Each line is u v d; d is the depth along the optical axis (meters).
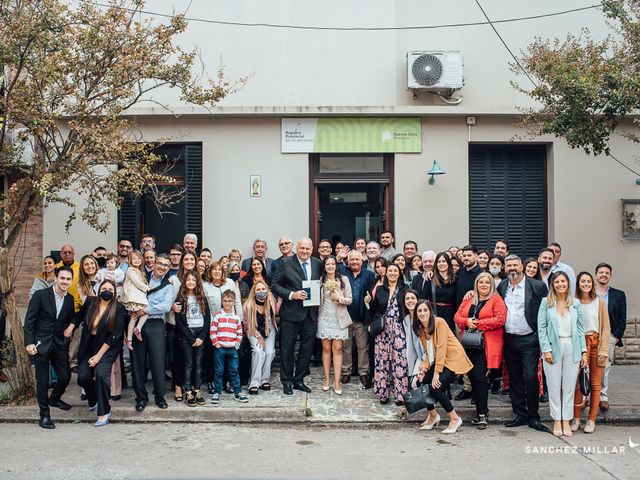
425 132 11.68
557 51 9.70
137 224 11.48
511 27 11.85
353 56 11.77
